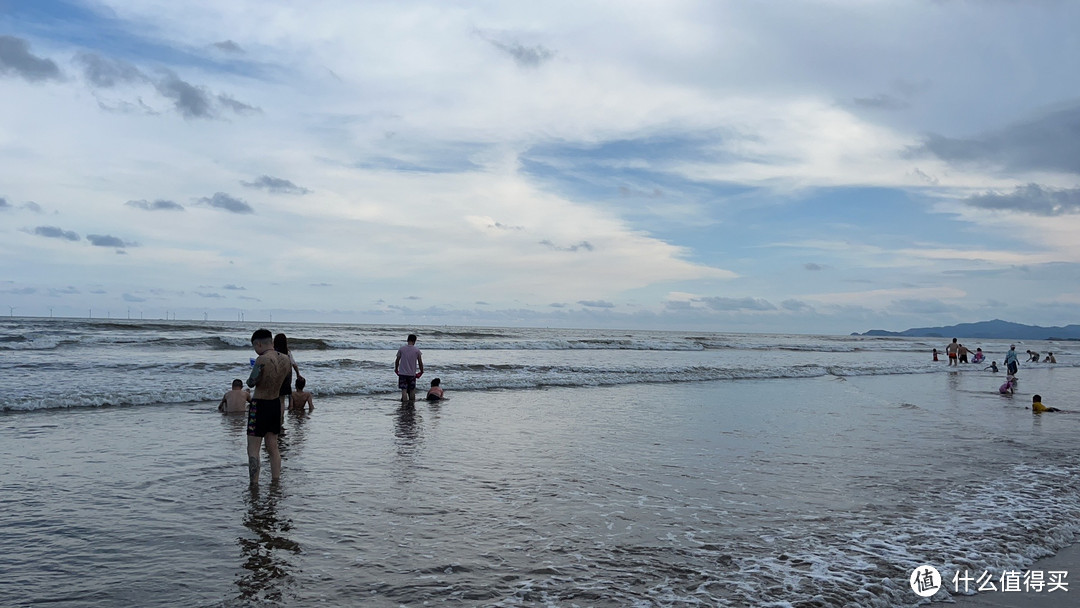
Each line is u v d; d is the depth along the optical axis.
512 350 41.44
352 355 30.12
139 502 6.66
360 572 4.90
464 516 6.41
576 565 5.13
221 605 4.29
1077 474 9.05
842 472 8.77
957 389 22.73
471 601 4.41
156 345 31.16
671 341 57.88
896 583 5.01
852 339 108.50
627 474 8.43
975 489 8.00
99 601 4.32
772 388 20.97
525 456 9.48
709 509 6.84
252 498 6.87
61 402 12.94
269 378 7.38
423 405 15.06
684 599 4.52
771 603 4.50
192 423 11.53
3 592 4.42
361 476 8.00
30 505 6.46
